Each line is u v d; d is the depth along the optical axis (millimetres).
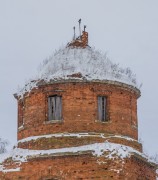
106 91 50688
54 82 50406
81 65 51469
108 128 49781
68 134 48969
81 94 50031
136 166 48438
